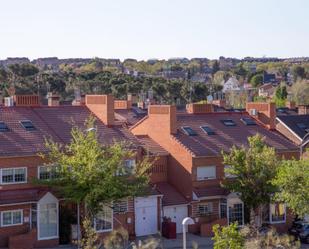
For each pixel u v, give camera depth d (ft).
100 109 211.20
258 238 148.87
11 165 180.24
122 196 176.76
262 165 199.62
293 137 293.02
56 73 585.22
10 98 210.18
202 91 576.20
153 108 221.05
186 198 209.26
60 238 184.96
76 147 176.35
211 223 204.74
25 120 197.47
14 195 178.60
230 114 242.17
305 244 200.75
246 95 603.26
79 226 179.01
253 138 206.18
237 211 211.20
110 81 561.43
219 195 210.38
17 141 186.19
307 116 308.81
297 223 207.82
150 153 210.38
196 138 218.79
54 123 201.46
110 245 161.89
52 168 181.68
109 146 183.21
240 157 201.26
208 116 236.22
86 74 590.96
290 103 397.60
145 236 198.70
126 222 195.31
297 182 178.81
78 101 299.99
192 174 208.33
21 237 178.09
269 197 201.26
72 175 174.50
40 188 183.32
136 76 616.39
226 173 212.43
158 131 219.82
